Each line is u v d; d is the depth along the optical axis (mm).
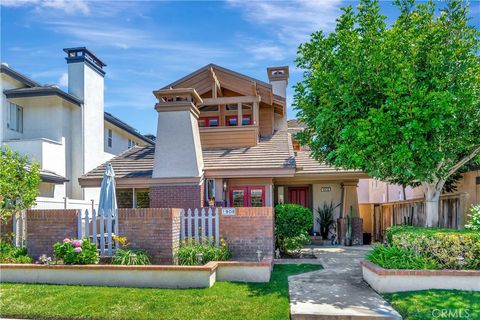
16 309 7422
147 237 10320
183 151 14680
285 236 13734
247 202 15883
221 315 7039
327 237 18250
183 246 10695
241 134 17312
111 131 27438
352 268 11344
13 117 20531
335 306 7559
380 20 11180
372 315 7043
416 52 10141
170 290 8531
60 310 7367
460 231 9570
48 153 19562
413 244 9289
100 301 7781
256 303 7648
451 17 10695
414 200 15344
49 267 9297
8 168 10867
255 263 9477
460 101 9664
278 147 16922
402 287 8484
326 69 11727
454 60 9883
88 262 9625
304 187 19297
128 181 14820
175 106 14883
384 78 9672
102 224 10508
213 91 17938
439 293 8039
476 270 8508
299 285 9219
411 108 9461
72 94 22266
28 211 10789
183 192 14453
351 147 10469
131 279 9016
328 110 10883
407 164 9969
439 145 10117
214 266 9242
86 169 22266
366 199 26797
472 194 12906
